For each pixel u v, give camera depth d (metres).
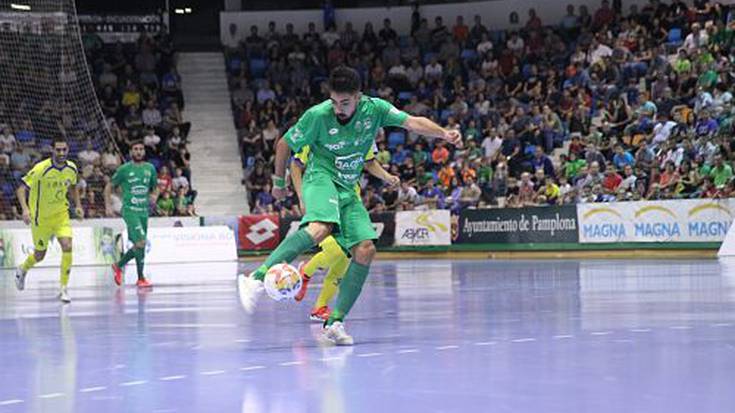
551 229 27.59
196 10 41.75
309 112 8.20
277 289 7.57
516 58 35.00
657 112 28.70
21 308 12.85
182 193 32.38
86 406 5.49
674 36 32.34
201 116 38.09
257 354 7.61
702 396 5.45
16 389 6.13
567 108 31.61
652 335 8.25
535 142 30.72
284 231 32.19
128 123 35.12
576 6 37.47
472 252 29.19
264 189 33.47
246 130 36.06
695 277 16.08
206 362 7.19
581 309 10.80
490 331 8.84
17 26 34.81
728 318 9.55
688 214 24.95
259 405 5.44
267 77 37.41
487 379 6.13
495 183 29.89
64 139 33.81
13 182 31.52
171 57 38.09
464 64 36.09
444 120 33.84
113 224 30.14
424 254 30.17
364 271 8.27
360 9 40.16
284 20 40.50
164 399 5.67
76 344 8.55
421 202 30.67
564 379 6.08
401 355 7.34
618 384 5.87
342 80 7.93
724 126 25.95
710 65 28.92
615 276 17.11
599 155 27.95
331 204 8.07
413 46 37.47
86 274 23.41
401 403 5.39
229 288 16.31
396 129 34.28
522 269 20.84
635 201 25.95
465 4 39.31
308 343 8.28
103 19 40.66
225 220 32.12
